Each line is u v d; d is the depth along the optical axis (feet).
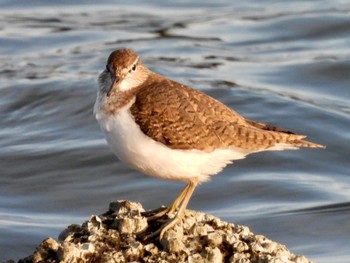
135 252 36.27
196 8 95.09
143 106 39.06
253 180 62.18
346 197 60.08
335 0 94.79
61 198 60.80
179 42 85.40
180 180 40.27
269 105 71.56
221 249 36.76
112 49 83.71
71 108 71.87
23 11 93.71
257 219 57.21
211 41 86.02
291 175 63.05
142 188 61.52
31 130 69.67
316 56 81.41
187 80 75.82
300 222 56.80
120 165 64.34
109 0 97.25
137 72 40.32
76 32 88.07
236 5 95.71
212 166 39.63
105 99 39.75
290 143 40.16
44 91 74.23
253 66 79.61
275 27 88.43
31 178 63.21
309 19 89.10
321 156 65.46
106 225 37.81
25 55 82.94
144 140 38.88
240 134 39.34
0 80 76.64
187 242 36.88
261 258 36.04
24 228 55.77
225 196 60.44
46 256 36.81
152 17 92.53
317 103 72.54
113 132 39.34
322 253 52.85
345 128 68.49
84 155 65.57
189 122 38.96
